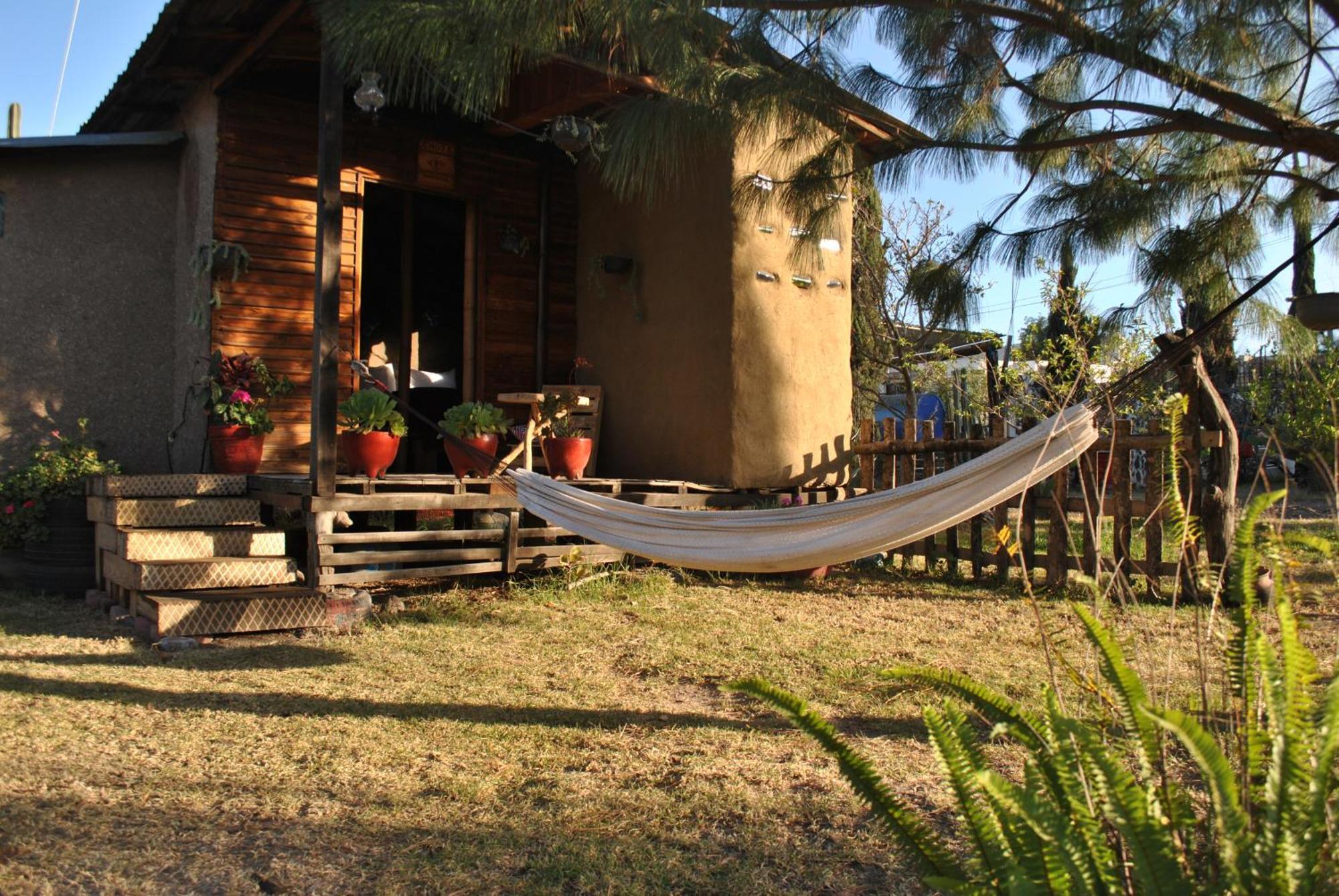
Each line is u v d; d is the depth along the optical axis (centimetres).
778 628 531
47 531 596
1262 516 193
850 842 258
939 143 416
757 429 714
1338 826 144
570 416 757
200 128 702
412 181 768
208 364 669
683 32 334
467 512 659
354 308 740
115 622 518
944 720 172
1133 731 174
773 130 397
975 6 348
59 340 677
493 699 390
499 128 773
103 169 698
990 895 149
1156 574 598
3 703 362
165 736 333
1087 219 448
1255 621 178
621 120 355
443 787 292
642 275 774
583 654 468
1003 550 675
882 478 766
